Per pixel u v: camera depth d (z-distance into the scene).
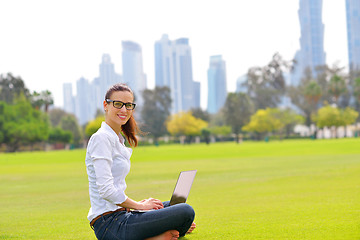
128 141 3.69
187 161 20.34
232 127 96.69
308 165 13.88
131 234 3.09
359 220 4.28
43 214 5.79
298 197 6.41
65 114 111.75
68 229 4.55
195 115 104.12
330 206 5.31
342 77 89.62
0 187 10.52
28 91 81.69
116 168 3.18
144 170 14.75
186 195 3.60
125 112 3.27
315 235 3.67
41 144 80.12
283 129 96.50
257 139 96.25
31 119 67.38
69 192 8.91
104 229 3.13
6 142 66.81
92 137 3.14
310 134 94.25
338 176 9.53
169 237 3.16
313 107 92.56
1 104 65.38
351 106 94.50
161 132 100.19
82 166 19.95
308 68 99.75
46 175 14.59
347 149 27.00
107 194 3.04
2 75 81.88
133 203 3.14
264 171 12.34
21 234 4.33
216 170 13.62
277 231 3.92
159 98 100.75
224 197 6.86
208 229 4.15
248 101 94.75
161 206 3.34
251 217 4.77
